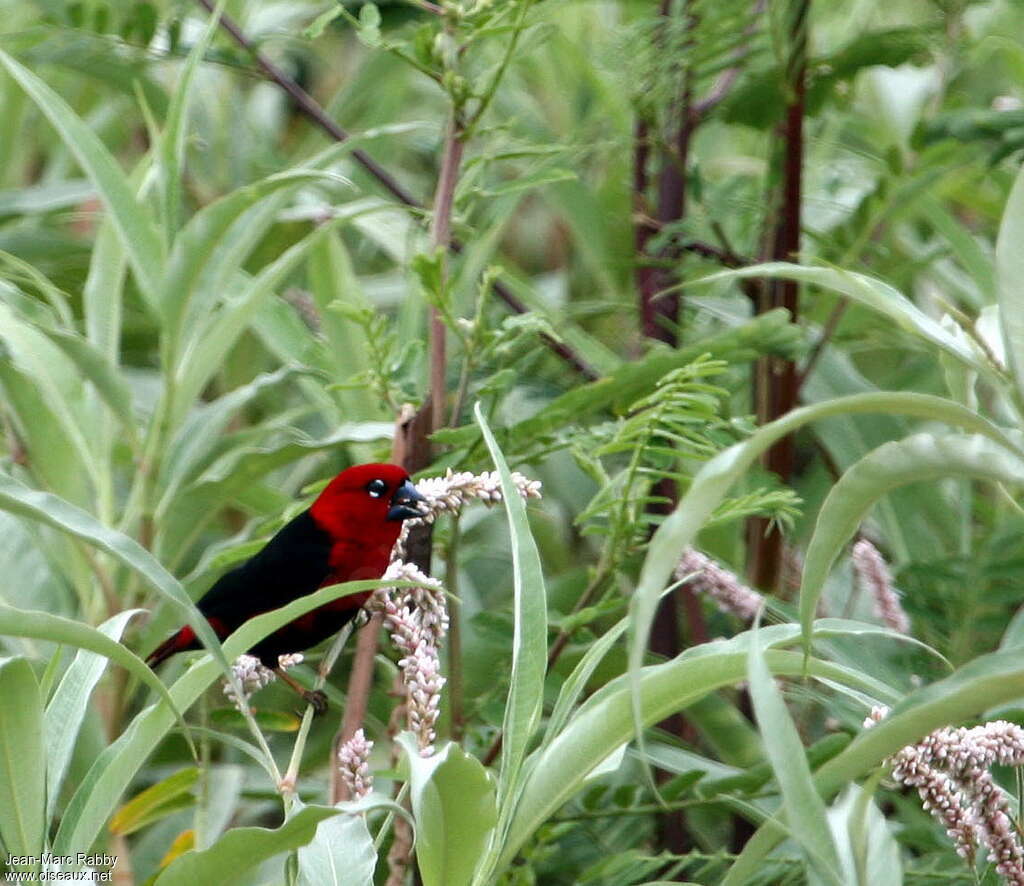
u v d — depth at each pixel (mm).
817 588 4852
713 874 8117
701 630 9562
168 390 8000
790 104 9547
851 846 4836
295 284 12148
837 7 12328
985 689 4516
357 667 6531
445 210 7578
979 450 4531
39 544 8094
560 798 5277
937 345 5109
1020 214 4578
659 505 9195
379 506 7102
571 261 14492
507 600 10852
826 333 9828
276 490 9297
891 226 10828
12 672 4906
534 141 11320
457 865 4949
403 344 9164
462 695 8688
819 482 10711
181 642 7469
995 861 5305
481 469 7910
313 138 13391
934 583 8969
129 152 14414
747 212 10070
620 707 5238
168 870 4789
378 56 12438
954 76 11969
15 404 8203
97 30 9742
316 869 5164
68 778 7348
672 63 9602
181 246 7664
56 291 8648
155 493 8039
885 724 4621
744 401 10914
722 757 8227
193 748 5434
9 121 12203
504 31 7398
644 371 7691
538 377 10000
